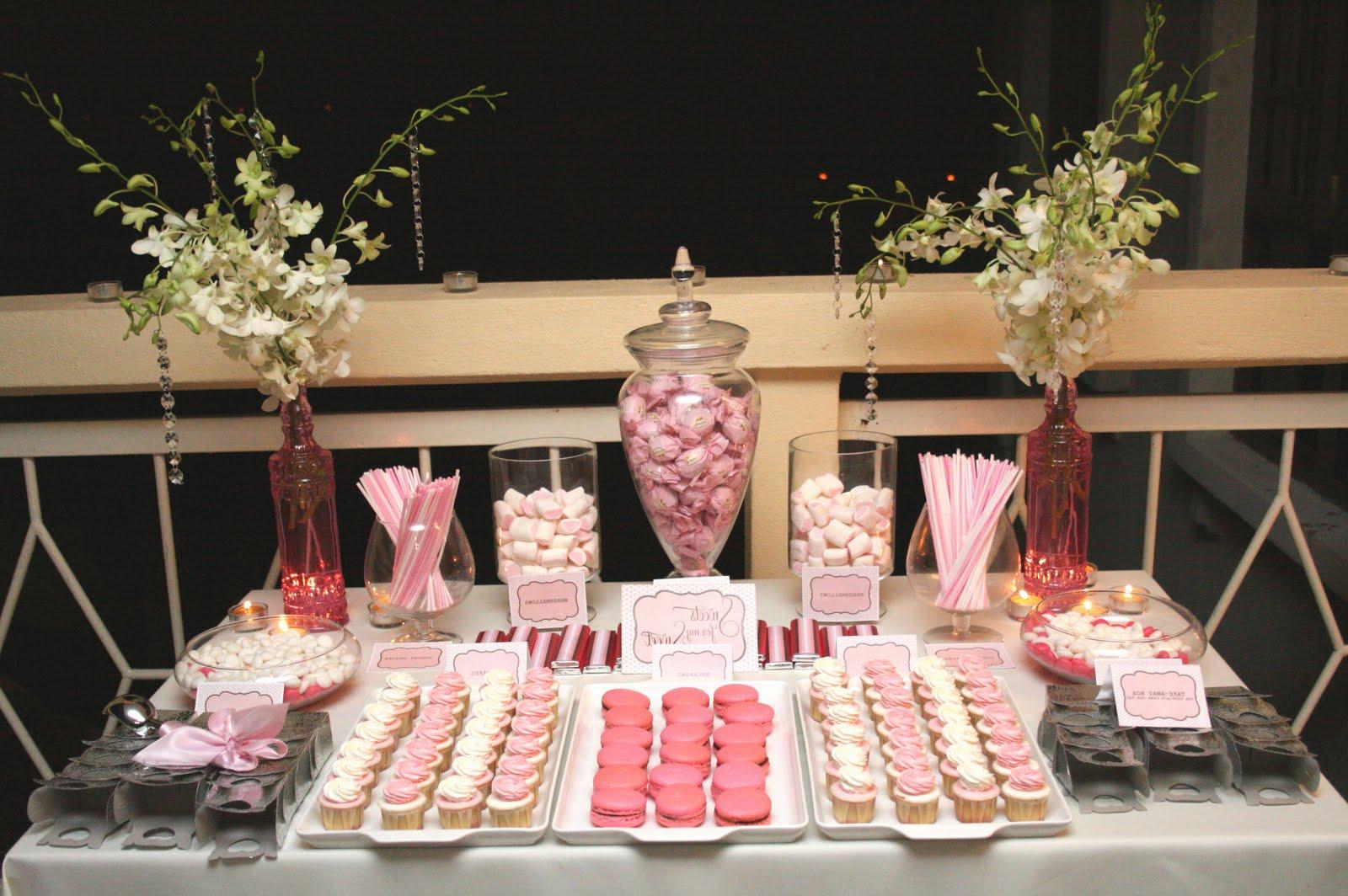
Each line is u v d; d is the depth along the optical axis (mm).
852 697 1219
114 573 2881
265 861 1037
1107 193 1342
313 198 3463
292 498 1463
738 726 1203
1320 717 2348
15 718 1941
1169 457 2994
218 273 1344
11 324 1710
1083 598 1360
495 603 1599
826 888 1035
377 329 1719
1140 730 1118
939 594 1417
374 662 1393
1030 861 1025
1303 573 2598
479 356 1735
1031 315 1390
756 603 1507
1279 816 1060
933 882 1034
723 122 3455
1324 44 2531
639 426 1375
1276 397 1757
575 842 1039
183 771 1078
